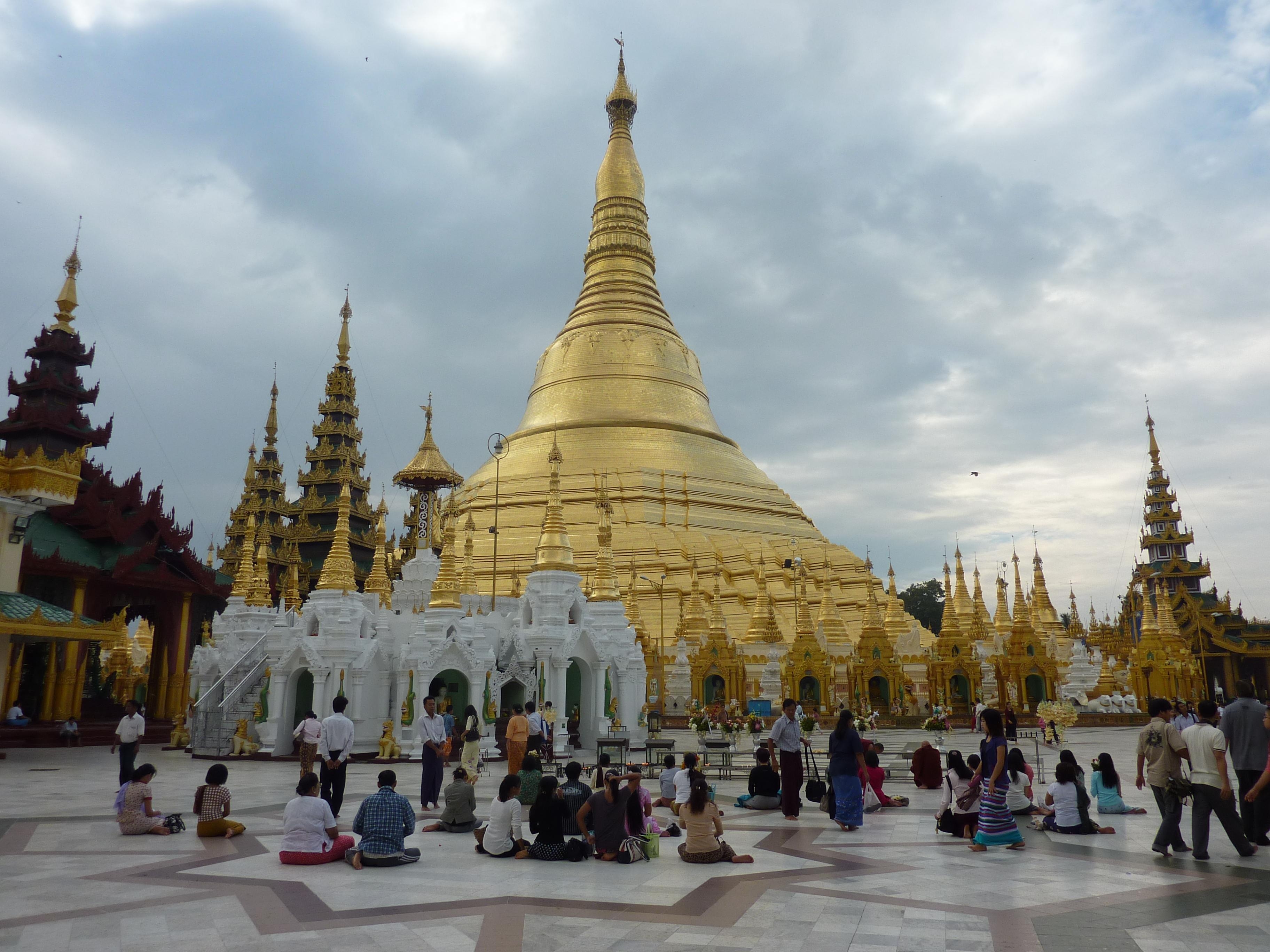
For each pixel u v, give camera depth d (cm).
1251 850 1444
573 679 4191
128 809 1678
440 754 2023
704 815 1432
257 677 3703
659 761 3209
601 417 8450
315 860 1405
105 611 5194
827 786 2247
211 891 1227
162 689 5378
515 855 1473
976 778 1666
